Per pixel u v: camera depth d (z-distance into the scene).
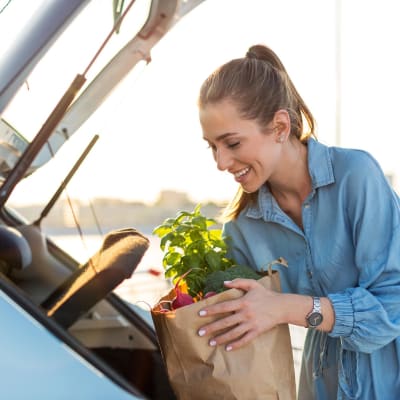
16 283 1.54
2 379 1.34
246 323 1.68
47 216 1.66
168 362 1.71
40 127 1.63
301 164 1.97
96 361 1.47
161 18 1.87
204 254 1.92
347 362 1.97
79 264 1.64
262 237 2.06
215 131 1.85
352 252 1.93
